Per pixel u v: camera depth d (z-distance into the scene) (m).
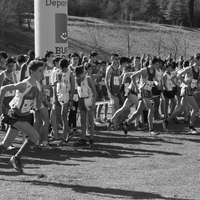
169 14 155.62
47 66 26.31
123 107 30.25
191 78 30.36
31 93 17.02
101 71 40.16
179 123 35.56
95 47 101.31
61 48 33.19
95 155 23.19
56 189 16.16
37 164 20.66
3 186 16.30
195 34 130.38
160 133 30.77
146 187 17.14
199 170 20.36
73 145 25.47
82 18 131.25
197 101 37.72
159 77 34.53
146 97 29.06
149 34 116.94
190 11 155.50
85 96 24.91
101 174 19.03
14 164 17.61
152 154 23.77
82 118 25.34
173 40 112.50
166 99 35.03
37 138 17.58
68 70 25.27
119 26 119.19
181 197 15.93
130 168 20.38
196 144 27.05
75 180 17.67
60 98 25.38
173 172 19.83
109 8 149.12
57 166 20.34
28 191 15.68
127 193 16.11
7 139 17.66
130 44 108.00
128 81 31.58
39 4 32.66
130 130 31.77
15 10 104.94
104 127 32.69
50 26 32.69
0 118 18.11
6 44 95.56
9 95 23.95
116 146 25.73
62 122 26.41
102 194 15.81
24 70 24.19
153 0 158.62
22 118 17.23
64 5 33.03
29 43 99.62
